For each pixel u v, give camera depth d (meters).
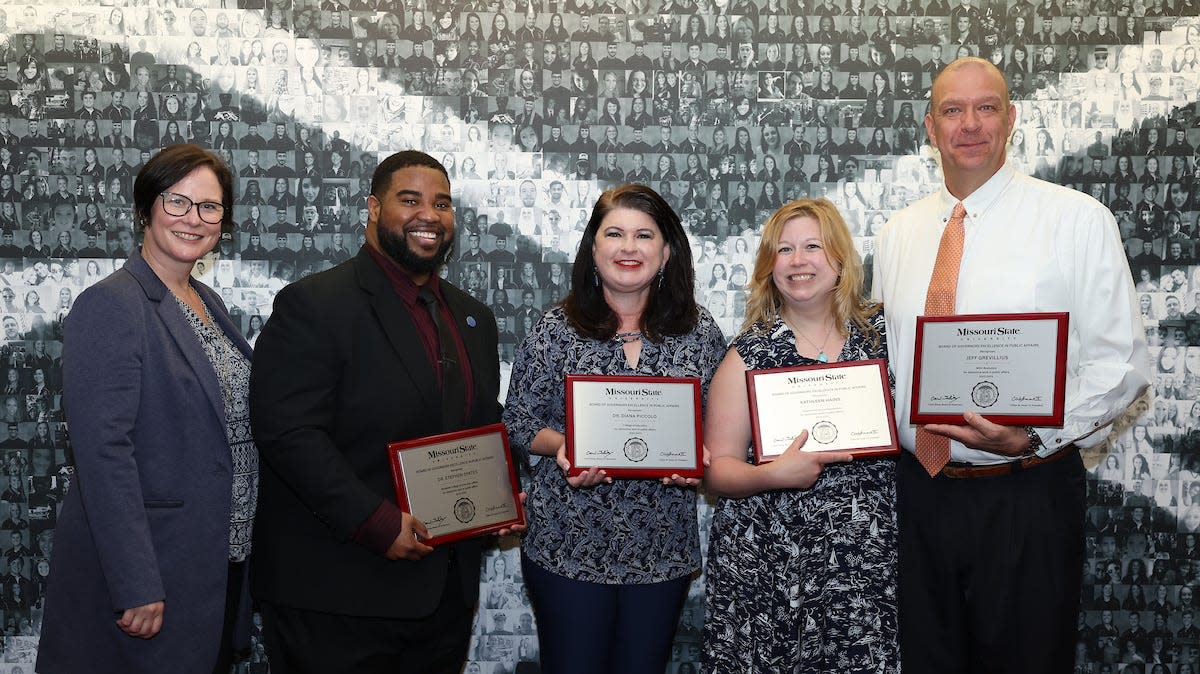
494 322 2.44
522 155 2.92
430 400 2.09
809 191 2.95
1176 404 2.98
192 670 1.95
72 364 1.90
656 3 2.91
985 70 2.24
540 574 2.18
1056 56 2.92
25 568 2.92
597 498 2.14
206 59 2.87
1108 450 3.00
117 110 2.86
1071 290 2.18
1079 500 2.20
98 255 2.89
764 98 2.93
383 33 2.89
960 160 2.23
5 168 2.86
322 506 1.94
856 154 2.94
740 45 2.92
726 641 2.11
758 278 2.21
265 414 1.98
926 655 2.23
